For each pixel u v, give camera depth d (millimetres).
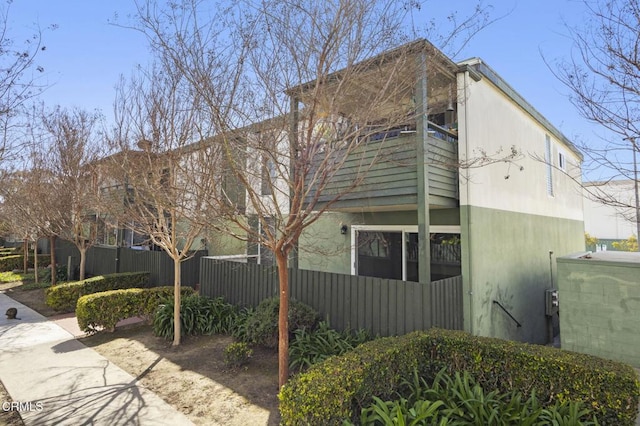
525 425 3416
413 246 8383
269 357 5949
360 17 4246
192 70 4211
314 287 6859
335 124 4387
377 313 6004
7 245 27531
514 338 8312
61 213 10711
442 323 5934
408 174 6426
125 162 6621
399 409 3371
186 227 7484
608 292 6031
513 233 8836
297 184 4281
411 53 4840
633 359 5723
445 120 8500
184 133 5734
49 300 9102
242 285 8219
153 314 7766
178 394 4727
